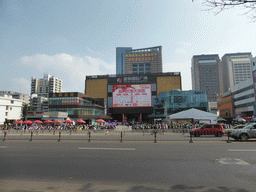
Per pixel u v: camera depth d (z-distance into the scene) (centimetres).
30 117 5575
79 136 2430
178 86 9831
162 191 489
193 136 2308
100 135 2661
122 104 9644
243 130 1683
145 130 3231
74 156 930
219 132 2191
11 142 1580
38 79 19388
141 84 9688
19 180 583
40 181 573
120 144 1401
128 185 534
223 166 728
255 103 6569
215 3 433
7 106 6912
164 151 1060
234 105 8406
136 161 816
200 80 19512
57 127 4022
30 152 1052
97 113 7919
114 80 10200
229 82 18662
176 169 689
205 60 19912
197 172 652
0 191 494
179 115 3375
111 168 709
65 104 7075
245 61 18350
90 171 672
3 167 732
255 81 6481
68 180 580
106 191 492
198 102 7606
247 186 521
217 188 507
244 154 963
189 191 488
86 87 10656
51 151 1080
